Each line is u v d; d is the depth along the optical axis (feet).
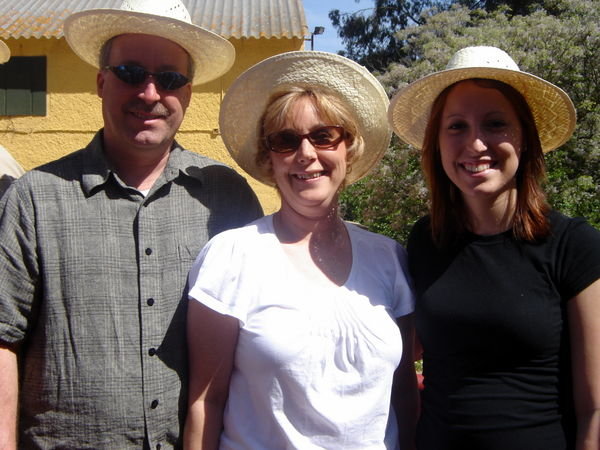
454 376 6.53
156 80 7.34
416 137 8.77
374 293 6.92
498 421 6.18
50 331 6.76
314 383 6.29
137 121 7.27
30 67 24.03
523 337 6.16
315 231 7.27
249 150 8.31
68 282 6.79
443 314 6.61
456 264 6.79
